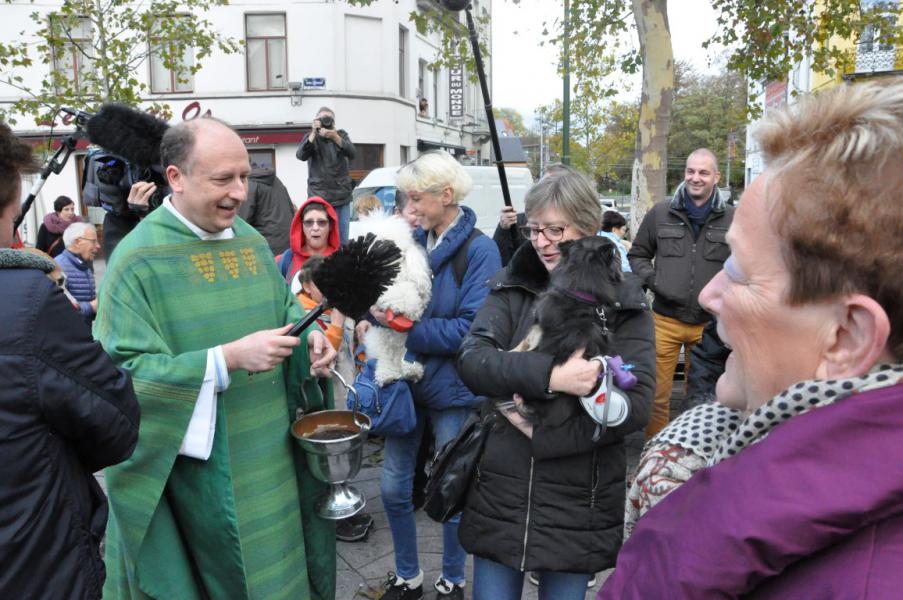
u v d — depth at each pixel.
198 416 1.94
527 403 1.84
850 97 0.77
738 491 0.73
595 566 1.89
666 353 4.41
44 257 1.51
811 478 0.69
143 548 2.00
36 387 1.39
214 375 1.92
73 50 9.30
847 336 0.78
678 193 4.36
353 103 19.20
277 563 2.13
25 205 3.10
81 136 3.20
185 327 2.03
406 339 2.71
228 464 2.02
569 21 8.40
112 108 2.62
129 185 3.40
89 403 1.47
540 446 1.81
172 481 2.04
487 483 1.95
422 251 2.74
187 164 1.98
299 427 2.23
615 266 1.90
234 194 2.02
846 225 0.73
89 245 6.08
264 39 18.75
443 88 25.33
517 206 10.58
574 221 2.04
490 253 2.75
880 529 0.66
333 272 1.97
